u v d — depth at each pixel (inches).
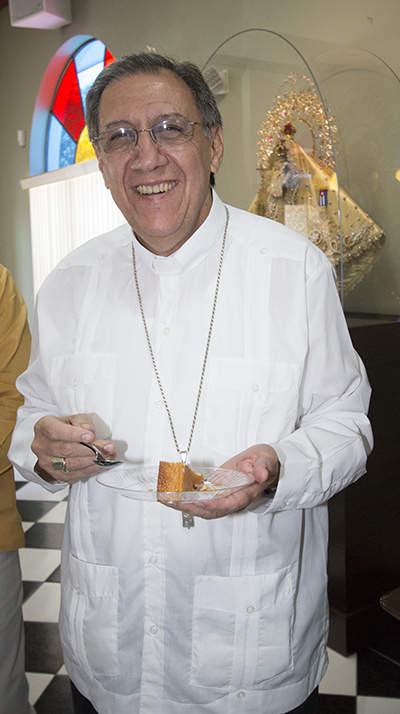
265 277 45.4
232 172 115.2
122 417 45.6
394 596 52.2
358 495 93.4
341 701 82.9
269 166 106.6
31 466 45.2
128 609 44.0
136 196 42.4
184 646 43.4
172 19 159.5
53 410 51.5
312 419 46.5
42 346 49.8
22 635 66.1
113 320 47.7
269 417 44.0
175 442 44.1
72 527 47.0
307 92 97.8
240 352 44.3
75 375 47.4
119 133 41.4
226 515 40.6
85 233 220.2
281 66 101.7
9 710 64.4
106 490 45.4
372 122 100.0
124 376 46.1
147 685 44.1
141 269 48.1
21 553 128.7
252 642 43.1
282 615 43.6
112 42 186.5
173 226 42.4
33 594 112.0
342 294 97.9
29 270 254.8
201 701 43.7
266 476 35.6
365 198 99.9
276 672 43.4
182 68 42.2
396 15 102.1
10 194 257.9
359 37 108.9
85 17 196.9
